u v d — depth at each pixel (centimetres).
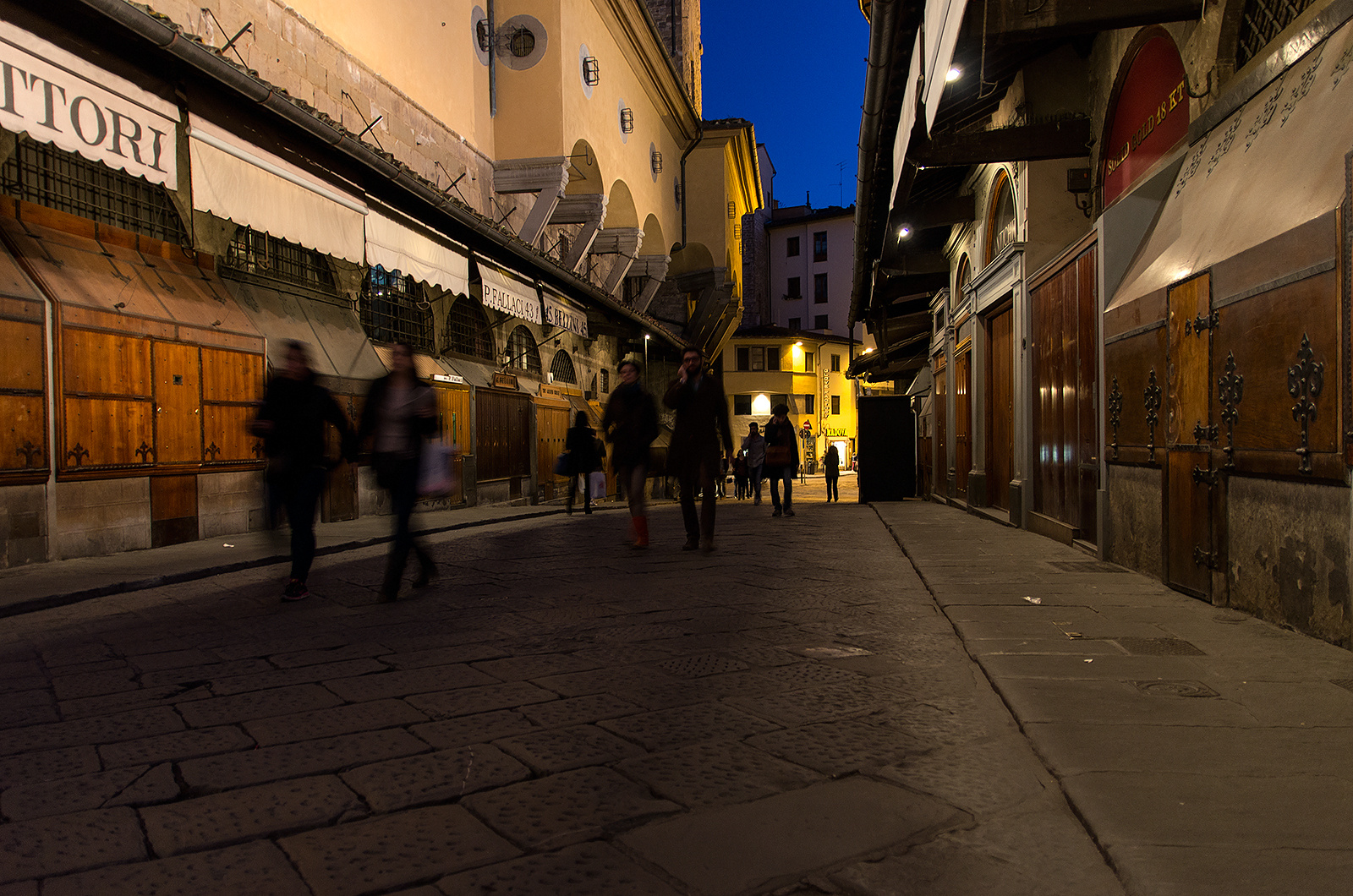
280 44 1052
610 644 409
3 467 656
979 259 1201
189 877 185
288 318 1048
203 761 255
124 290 796
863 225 1324
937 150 831
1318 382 376
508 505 1648
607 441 799
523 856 196
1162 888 171
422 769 248
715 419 763
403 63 1345
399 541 531
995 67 862
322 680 348
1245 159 491
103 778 242
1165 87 653
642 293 2633
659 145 2533
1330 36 423
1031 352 933
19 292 675
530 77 1648
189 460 855
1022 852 196
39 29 595
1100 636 406
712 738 275
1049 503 866
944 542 820
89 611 508
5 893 178
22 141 727
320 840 204
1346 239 351
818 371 5347
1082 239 729
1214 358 479
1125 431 628
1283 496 414
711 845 200
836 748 265
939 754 261
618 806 222
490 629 445
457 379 1455
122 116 667
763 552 764
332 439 1096
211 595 563
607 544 858
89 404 736
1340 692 309
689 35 3428
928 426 1984
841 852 196
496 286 1401
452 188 1481
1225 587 475
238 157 793
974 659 373
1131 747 256
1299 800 214
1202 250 505
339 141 858
